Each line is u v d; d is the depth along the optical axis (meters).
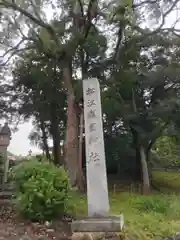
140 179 19.17
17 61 18.69
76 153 14.07
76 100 14.53
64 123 20.28
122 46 14.89
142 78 16.92
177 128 16.28
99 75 15.71
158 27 14.27
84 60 16.28
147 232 6.20
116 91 15.62
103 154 6.92
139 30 14.45
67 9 14.88
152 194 14.34
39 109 19.66
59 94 17.97
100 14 13.95
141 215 7.82
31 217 6.43
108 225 6.00
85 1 14.49
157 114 15.27
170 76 16.33
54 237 5.69
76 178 13.54
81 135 14.70
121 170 21.70
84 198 10.56
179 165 26.33
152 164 25.72
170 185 18.19
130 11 12.77
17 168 7.05
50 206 6.38
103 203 6.56
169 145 27.48
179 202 9.12
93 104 7.40
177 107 15.37
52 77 17.52
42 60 16.53
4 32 14.38
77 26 14.73
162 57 17.20
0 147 14.95
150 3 13.53
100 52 16.05
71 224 6.14
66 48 13.90
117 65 15.34
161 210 8.49
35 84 19.03
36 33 14.51
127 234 5.84
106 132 19.66
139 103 17.55
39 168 6.93
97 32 15.24
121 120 17.56
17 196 6.71
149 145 18.14
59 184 6.79
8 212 7.42
